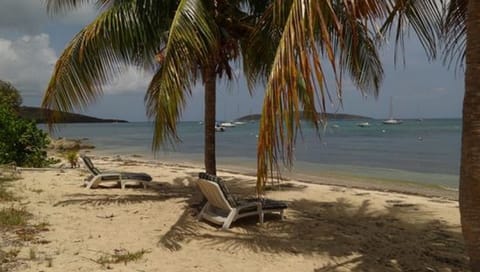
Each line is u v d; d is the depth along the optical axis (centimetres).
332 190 1207
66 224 700
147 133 8838
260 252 591
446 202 1048
